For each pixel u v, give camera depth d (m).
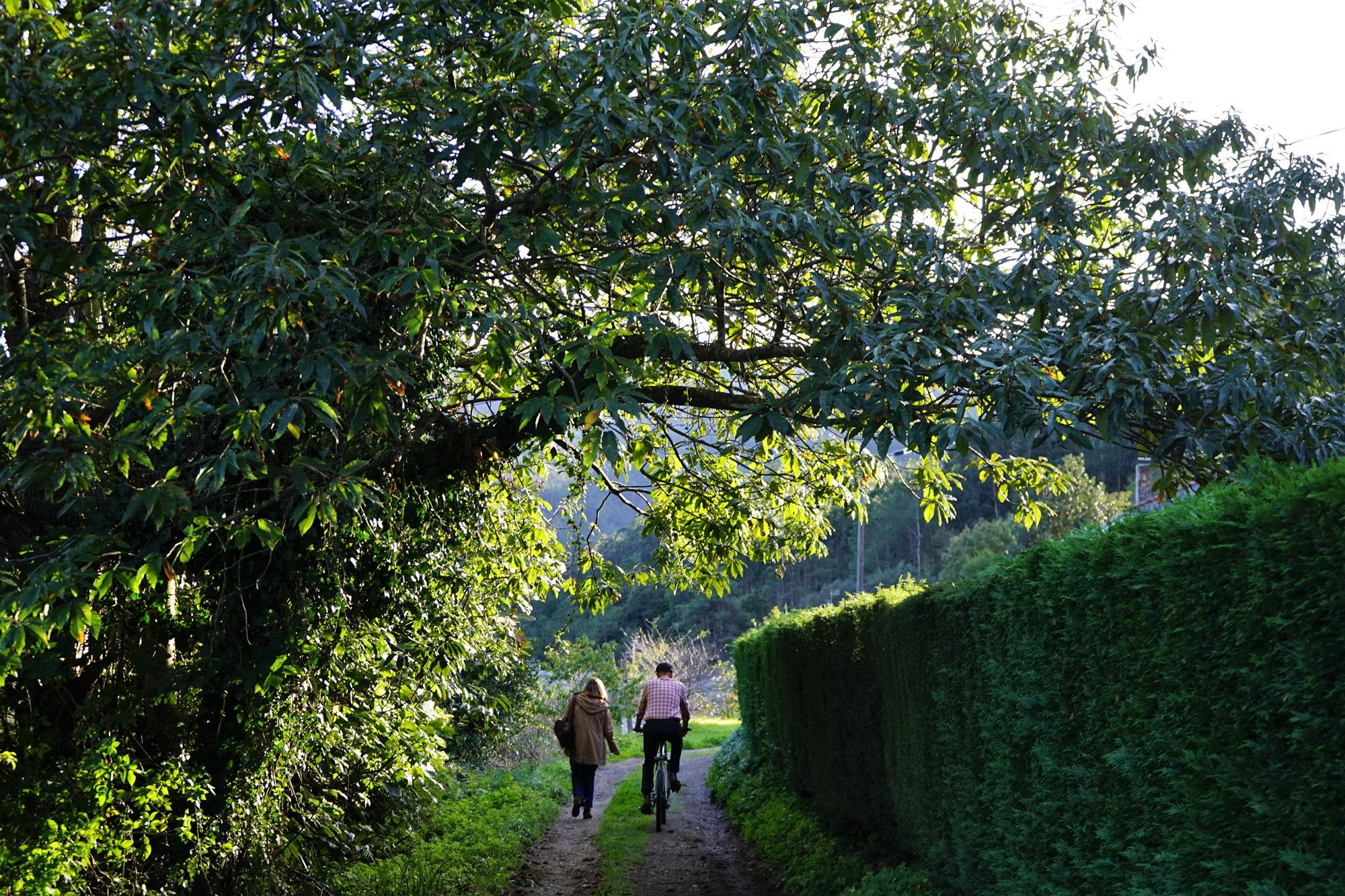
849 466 9.62
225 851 5.87
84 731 5.42
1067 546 4.24
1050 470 9.05
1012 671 4.85
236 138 5.22
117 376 4.74
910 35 6.88
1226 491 3.20
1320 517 2.65
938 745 6.09
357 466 4.59
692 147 5.59
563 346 5.04
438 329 6.19
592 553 10.02
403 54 5.41
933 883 6.06
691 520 9.73
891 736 7.05
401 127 5.18
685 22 5.11
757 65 5.50
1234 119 6.54
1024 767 4.78
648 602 62.00
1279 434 5.16
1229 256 5.33
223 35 5.05
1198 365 5.75
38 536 5.13
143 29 4.56
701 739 25.80
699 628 60.34
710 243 5.24
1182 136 6.55
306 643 6.31
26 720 5.25
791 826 9.45
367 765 8.18
